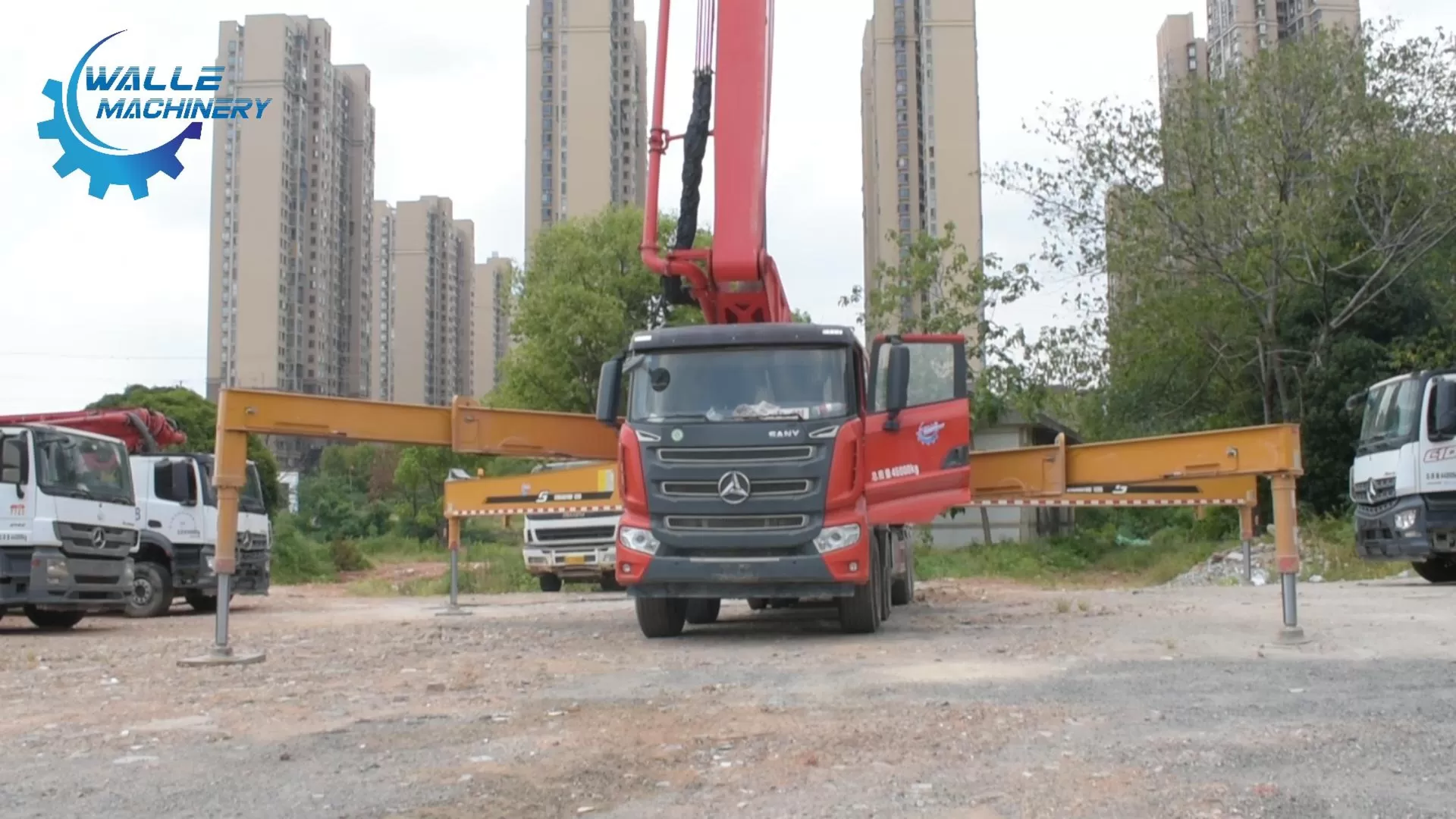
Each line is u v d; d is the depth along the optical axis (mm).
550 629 12398
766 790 4941
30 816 4691
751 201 12352
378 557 47125
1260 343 31906
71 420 19000
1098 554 32406
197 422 42656
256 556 20250
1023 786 4910
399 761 5555
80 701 7539
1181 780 4973
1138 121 31391
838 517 10148
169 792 5047
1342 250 31281
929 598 16547
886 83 72062
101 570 14812
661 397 10477
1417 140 30109
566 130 69562
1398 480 17281
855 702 6922
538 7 71875
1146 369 33844
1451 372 17125
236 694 7734
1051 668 8180
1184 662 8367
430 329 93500
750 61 12539
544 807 4742
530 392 43188
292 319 70938
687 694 7371
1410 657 8414
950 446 11750
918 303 37281
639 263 44500
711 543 10125
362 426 11156
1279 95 30781
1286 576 9500
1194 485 17938
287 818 4625
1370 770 5098
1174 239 31875
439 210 94500
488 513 17141
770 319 12703
